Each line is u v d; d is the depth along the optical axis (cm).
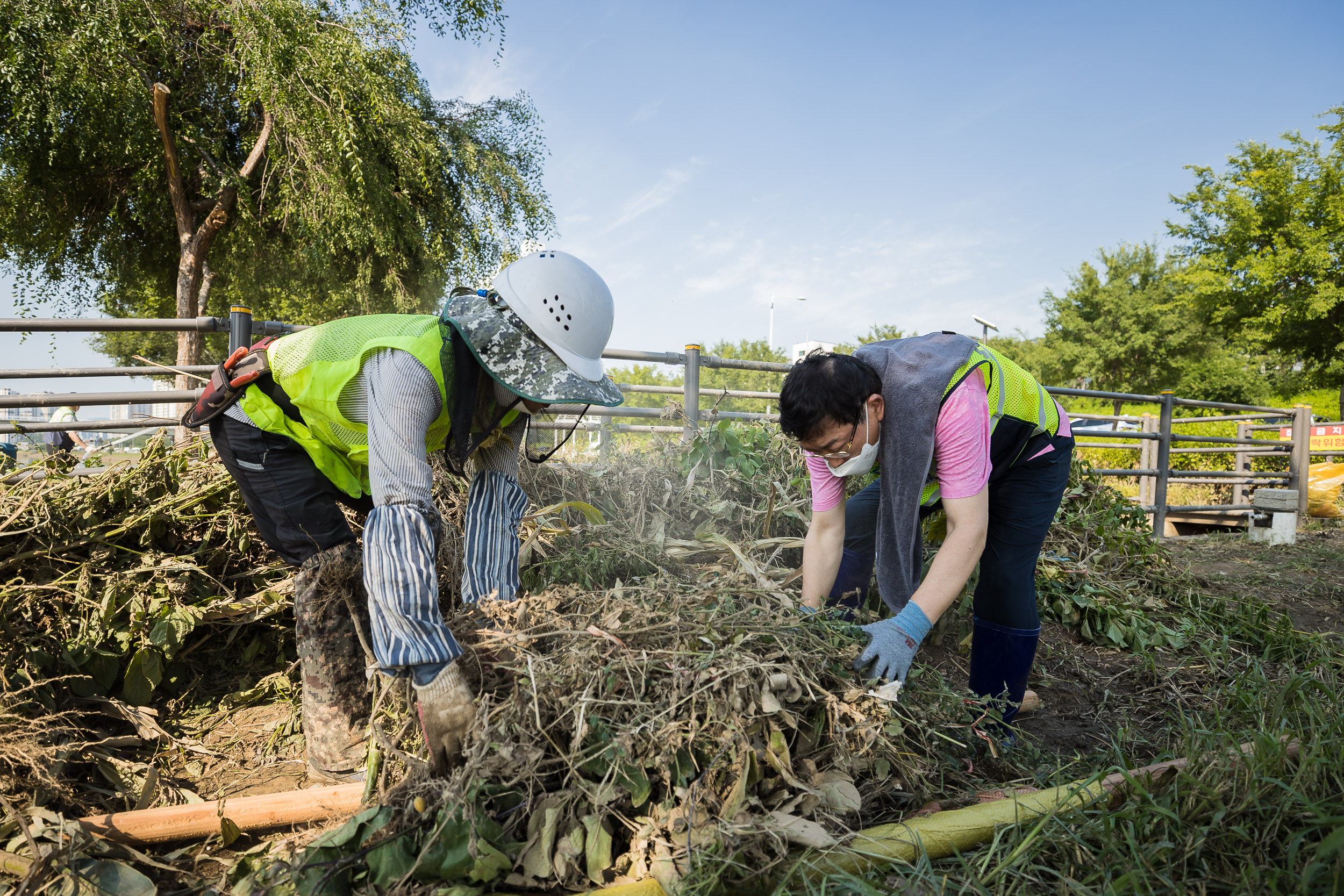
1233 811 147
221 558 251
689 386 435
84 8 891
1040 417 201
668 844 139
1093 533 390
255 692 233
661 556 257
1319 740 164
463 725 147
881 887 137
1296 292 1656
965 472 177
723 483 321
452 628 171
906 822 151
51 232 1177
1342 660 286
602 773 147
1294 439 800
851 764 157
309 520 181
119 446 288
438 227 1320
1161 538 646
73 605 223
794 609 183
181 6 1041
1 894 142
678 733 145
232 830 164
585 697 146
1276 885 124
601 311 161
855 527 236
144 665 218
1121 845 144
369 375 155
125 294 1359
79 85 888
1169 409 654
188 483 255
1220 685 267
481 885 137
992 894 134
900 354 186
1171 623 340
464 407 158
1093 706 261
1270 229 1742
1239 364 2444
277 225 1290
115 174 1144
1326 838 122
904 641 169
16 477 263
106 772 188
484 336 152
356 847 141
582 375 154
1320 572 496
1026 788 180
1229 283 1742
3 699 189
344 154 1011
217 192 1118
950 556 175
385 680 174
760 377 1698
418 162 1188
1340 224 1609
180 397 339
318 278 1324
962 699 192
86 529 233
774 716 153
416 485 149
